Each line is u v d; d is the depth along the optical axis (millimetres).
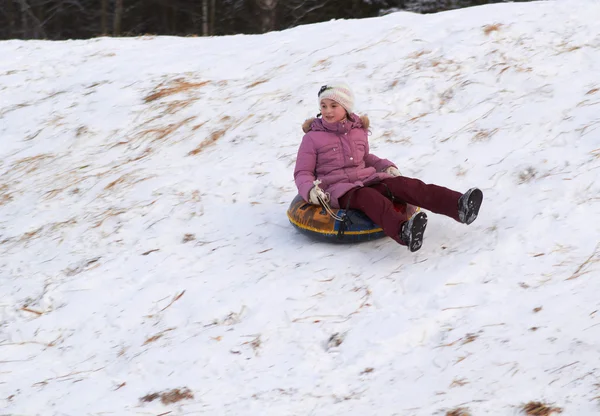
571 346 7789
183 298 10039
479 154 12961
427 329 8625
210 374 8438
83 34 56188
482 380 7562
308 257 10625
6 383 8867
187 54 20281
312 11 47531
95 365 9031
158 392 8250
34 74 20703
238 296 9844
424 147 13617
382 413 7340
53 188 14508
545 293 8930
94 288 10680
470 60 16016
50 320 10125
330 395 7781
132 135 16281
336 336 8766
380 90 15766
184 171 14148
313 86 16344
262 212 12398
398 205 10688
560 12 17297
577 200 10922
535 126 13328
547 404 7008
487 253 9961
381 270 10039
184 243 11672
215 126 15766
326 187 10883
